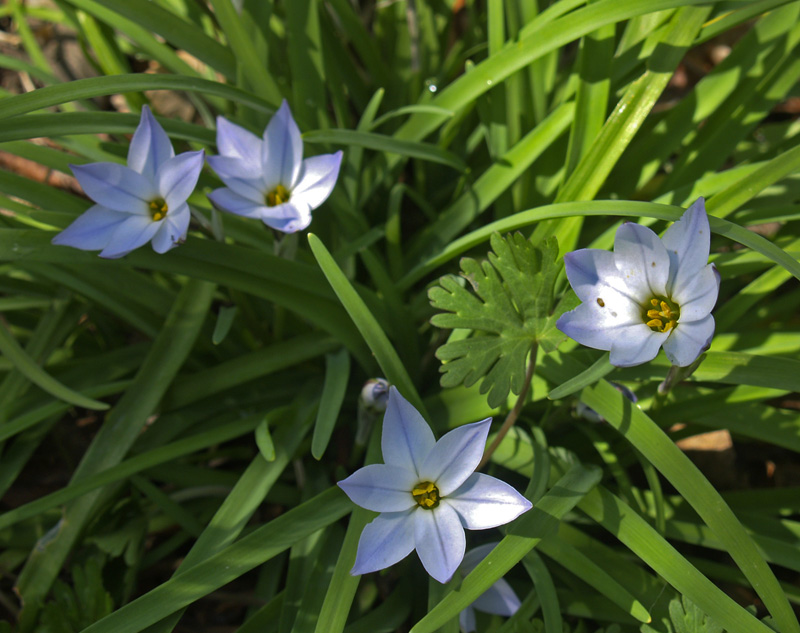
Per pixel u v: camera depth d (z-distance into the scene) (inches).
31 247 7.9
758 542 8.2
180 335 8.9
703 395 8.5
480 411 8.7
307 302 8.7
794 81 9.3
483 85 9.2
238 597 8.8
